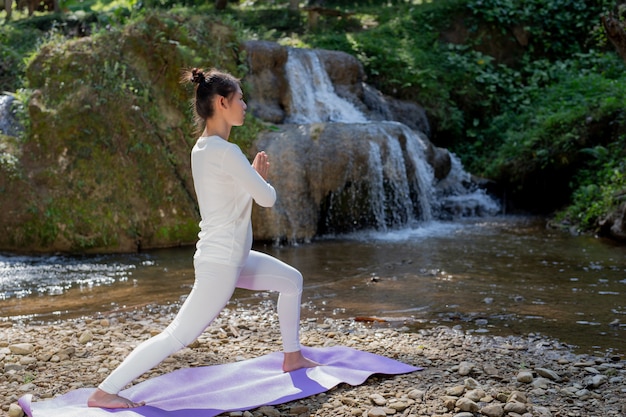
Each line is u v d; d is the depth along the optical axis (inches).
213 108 148.9
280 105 475.2
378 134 420.5
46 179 372.5
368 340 200.1
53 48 418.9
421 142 472.1
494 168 507.8
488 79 586.2
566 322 223.6
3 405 149.8
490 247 364.8
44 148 379.9
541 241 382.6
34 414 139.6
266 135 412.2
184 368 168.6
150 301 260.5
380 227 418.3
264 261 158.6
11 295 274.7
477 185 503.2
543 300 253.6
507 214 493.4
